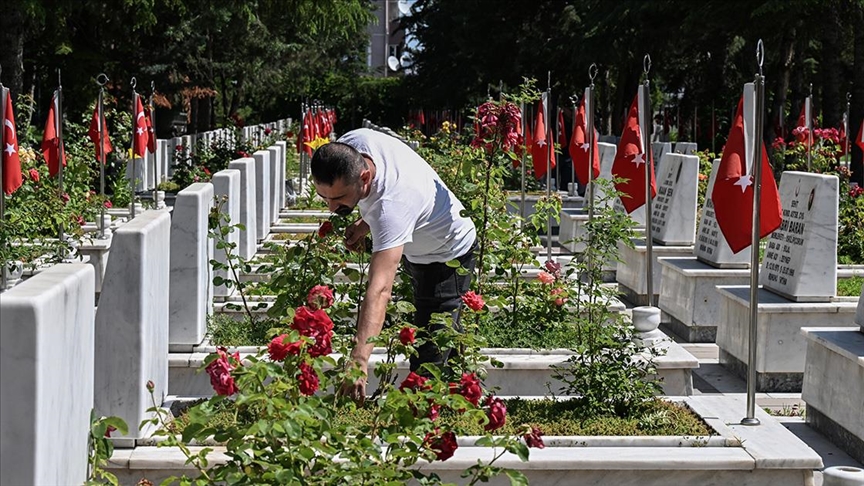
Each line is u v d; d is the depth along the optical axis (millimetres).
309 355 4695
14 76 26234
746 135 8727
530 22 48812
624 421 7059
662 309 13391
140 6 28547
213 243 9781
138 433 6449
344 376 4848
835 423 8672
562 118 22438
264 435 4477
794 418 9438
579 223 17109
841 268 13062
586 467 6402
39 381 4051
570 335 8961
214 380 4609
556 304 9109
